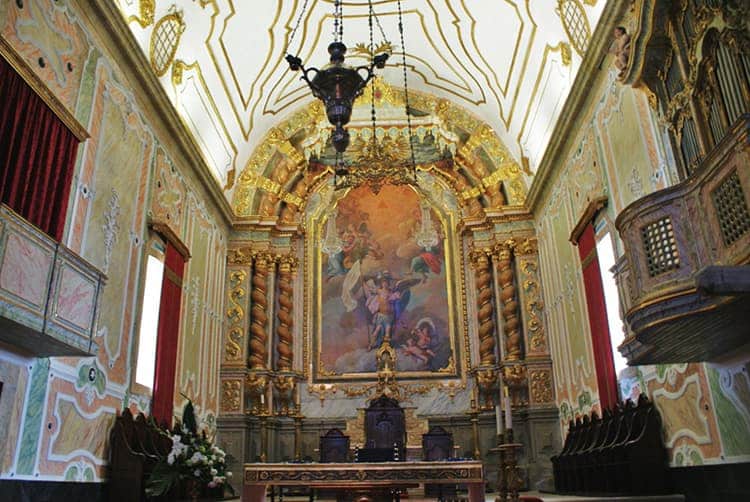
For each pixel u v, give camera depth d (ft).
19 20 24.64
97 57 30.86
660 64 27.55
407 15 51.08
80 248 28.58
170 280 38.78
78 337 23.66
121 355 32.40
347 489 32.83
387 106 59.31
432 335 53.88
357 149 58.80
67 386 27.04
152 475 29.76
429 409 51.85
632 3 28.73
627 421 31.83
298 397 52.54
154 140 37.96
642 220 22.13
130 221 34.19
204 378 46.26
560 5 38.63
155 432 33.55
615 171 34.73
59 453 26.17
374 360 53.42
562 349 46.83
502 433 28.40
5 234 19.86
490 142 57.36
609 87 35.01
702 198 20.61
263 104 54.54
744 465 23.67
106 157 31.45
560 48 41.37
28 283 20.84
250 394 50.52
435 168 58.13
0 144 22.57
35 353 24.39
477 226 55.36
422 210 57.47
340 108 28.14
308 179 58.03
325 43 53.78
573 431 40.68
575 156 41.83
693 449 27.40
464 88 56.18
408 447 49.42
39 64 25.91
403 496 43.75
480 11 46.73
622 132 33.47
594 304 37.83
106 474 29.94
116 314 32.04
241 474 47.47
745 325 21.21
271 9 46.37
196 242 45.39
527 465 48.39
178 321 39.88
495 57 49.78
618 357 35.17
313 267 56.24
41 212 25.20
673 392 29.04
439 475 27.32
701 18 23.20
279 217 56.24
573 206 42.75
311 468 27.53
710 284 17.07
